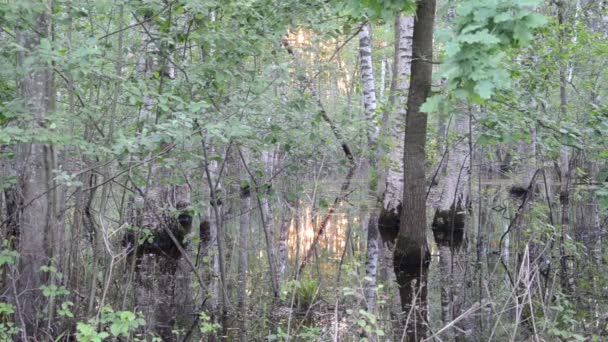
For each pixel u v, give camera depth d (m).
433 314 7.30
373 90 14.37
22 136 4.91
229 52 7.23
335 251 11.52
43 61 5.10
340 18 9.12
